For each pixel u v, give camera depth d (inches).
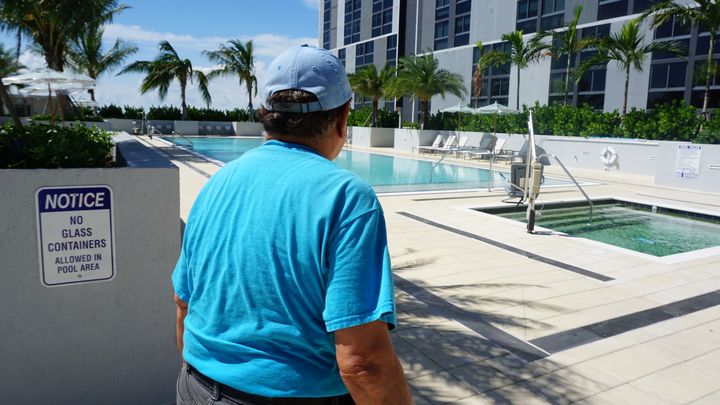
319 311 44.2
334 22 2114.9
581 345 150.3
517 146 813.9
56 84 510.6
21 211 92.0
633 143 627.5
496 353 143.9
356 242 42.4
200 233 50.8
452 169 698.8
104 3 753.0
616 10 942.4
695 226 370.0
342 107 51.3
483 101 1239.5
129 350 105.0
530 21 1116.5
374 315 41.3
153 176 101.4
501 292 196.4
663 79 868.0
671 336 157.9
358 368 41.6
